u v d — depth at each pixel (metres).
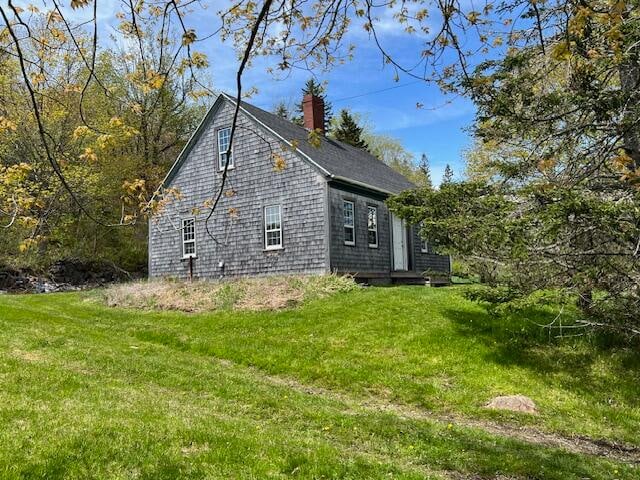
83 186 23.53
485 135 9.47
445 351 10.25
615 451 6.96
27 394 6.40
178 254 20.27
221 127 19.50
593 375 9.36
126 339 11.63
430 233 9.94
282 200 17.81
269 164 18.16
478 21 4.35
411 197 10.95
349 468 4.98
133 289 17.56
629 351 9.93
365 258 18.64
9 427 5.24
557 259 8.27
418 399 8.60
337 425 6.73
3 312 12.97
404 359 10.04
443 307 12.69
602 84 8.10
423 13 4.54
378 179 21.56
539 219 7.90
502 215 8.89
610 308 8.84
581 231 7.87
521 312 11.17
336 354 10.42
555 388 8.95
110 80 23.02
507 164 10.16
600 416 8.08
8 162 19.14
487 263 10.20
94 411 5.98
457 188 10.12
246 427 6.04
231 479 4.57
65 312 14.74
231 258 18.88
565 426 7.69
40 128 3.75
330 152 20.70
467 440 6.47
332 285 15.22
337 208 17.41
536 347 10.38
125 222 5.18
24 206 5.46
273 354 10.59
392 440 6.31
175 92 28.16
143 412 6.14
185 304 15.12
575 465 5.87
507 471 5.54
